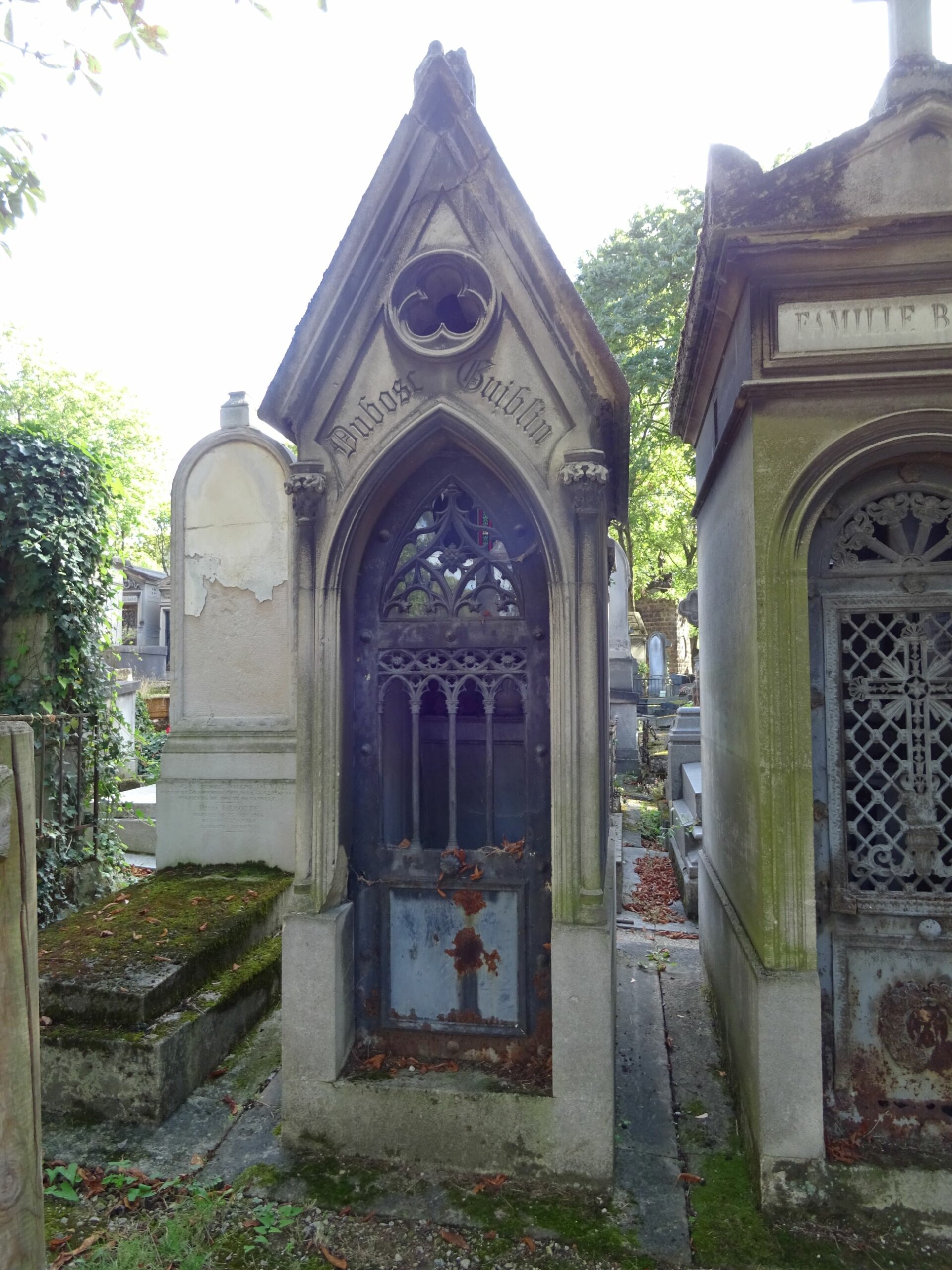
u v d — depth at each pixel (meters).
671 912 6.34
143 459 29.42
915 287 2.89
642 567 27.14
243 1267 2.52
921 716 2.96
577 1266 2.50
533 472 3.06
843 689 3.01
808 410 2.92
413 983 3.30
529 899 3.21
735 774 3.53
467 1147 2.95
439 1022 3.27
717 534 4.03
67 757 6.23
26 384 26.34
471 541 3.35
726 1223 2.69
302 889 3.14
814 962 2.82
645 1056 3.84
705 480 4.32
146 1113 3.29
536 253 3.04
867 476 2.99
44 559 5.80
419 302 3.21
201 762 5.97
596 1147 2.87
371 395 3.21
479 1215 2.73
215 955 4.15
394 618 3.37
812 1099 2.77
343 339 3.21
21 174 3.76
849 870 2.99
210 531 6.13
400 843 3.48
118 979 3.64
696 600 7.52
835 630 2.99
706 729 4.69
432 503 3.41
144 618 24.55
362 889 3.34
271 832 5.85
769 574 2.92
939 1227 2.64
